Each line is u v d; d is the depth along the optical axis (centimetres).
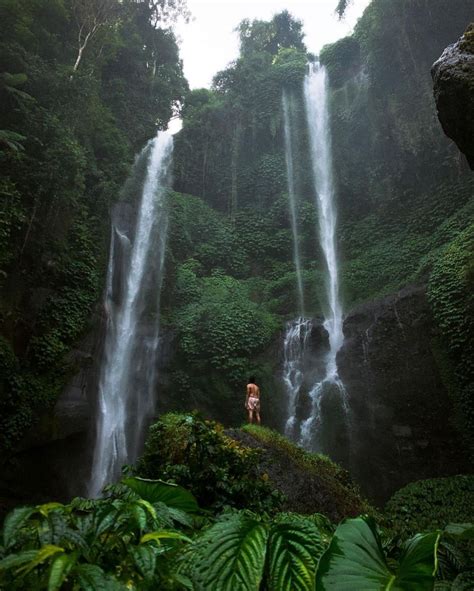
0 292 1144
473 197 1725
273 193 2467
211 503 386
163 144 2564
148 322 1867
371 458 1379
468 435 1259
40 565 136
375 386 1479
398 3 1973
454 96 647
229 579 134
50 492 1232
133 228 2019
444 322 1370
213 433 462
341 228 2206
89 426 1389
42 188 1266
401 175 2045
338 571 134
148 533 159
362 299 1814
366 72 2273
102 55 1973
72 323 1337
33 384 1181
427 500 1009
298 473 708
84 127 1625
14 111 1266
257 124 2611
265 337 1811
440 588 154
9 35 1334
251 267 2298
